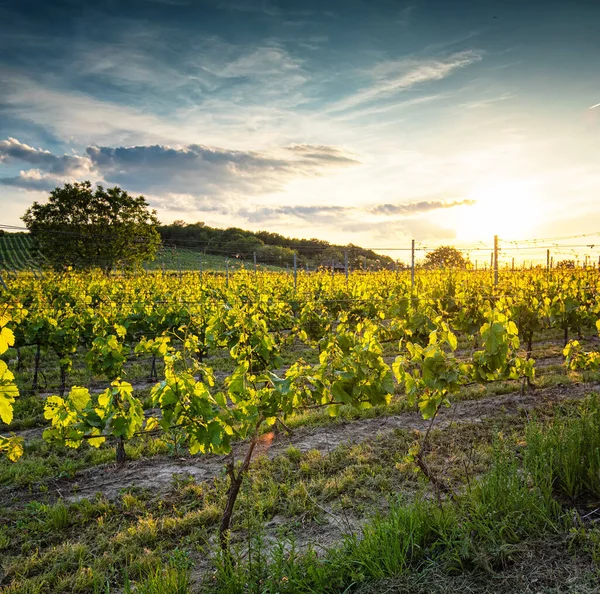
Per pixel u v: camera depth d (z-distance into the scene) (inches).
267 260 1861.5
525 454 170.9
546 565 124.2
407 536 137.3
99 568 150.3
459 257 903.1
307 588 123.2
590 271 658.8
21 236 2233.0
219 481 208.2
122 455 233.8
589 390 309.1
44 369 440.1
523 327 418.3
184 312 429.1
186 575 133.2
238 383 158.2
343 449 232.7
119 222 1496.1
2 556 159.8
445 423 263.1
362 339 212.7
